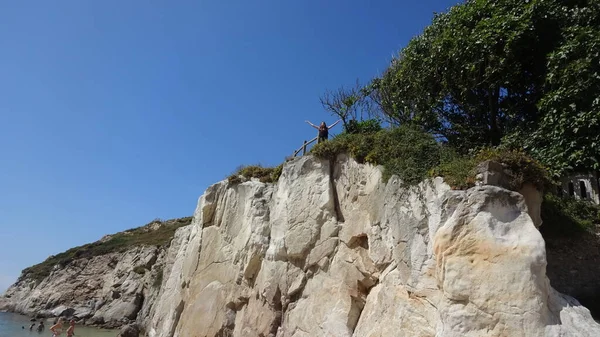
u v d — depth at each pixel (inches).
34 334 1300.4
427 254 381.4
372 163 497.4
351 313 471.5
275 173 701.9
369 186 491.8
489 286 313.6
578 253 410.0
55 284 2103.8
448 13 637.9
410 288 386.6
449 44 563.5
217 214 787.4
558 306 311.6
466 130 597.6
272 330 562.3
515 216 333.1
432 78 599.2
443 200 367.6
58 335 1124.5
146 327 1374.3
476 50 532.7
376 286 453.4
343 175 549.3
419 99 618.8
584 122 435.2
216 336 667.4
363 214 492.4
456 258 336.2
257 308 608.1
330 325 477.4
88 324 1685.5
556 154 455.2
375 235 458.9
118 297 1760.6
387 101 709.3
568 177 466.0
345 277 493.0
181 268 906.7
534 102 548.1
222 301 686.5
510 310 300.7
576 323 297.4
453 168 388.2
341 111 764.6
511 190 357.7
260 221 662.5
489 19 531.5
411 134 476.7
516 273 307.9
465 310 318.7
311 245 550.3
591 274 398.3
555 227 424.8
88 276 2037.4
